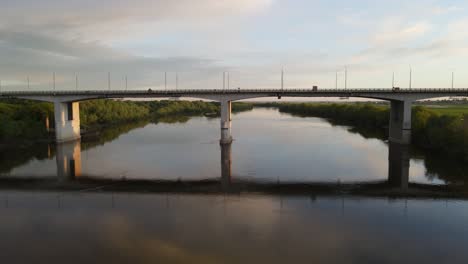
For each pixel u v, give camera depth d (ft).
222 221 91.40
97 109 374.84
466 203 108.17
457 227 87.76
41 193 121.39
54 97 255.09
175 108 645.10
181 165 170.60
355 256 71.77
